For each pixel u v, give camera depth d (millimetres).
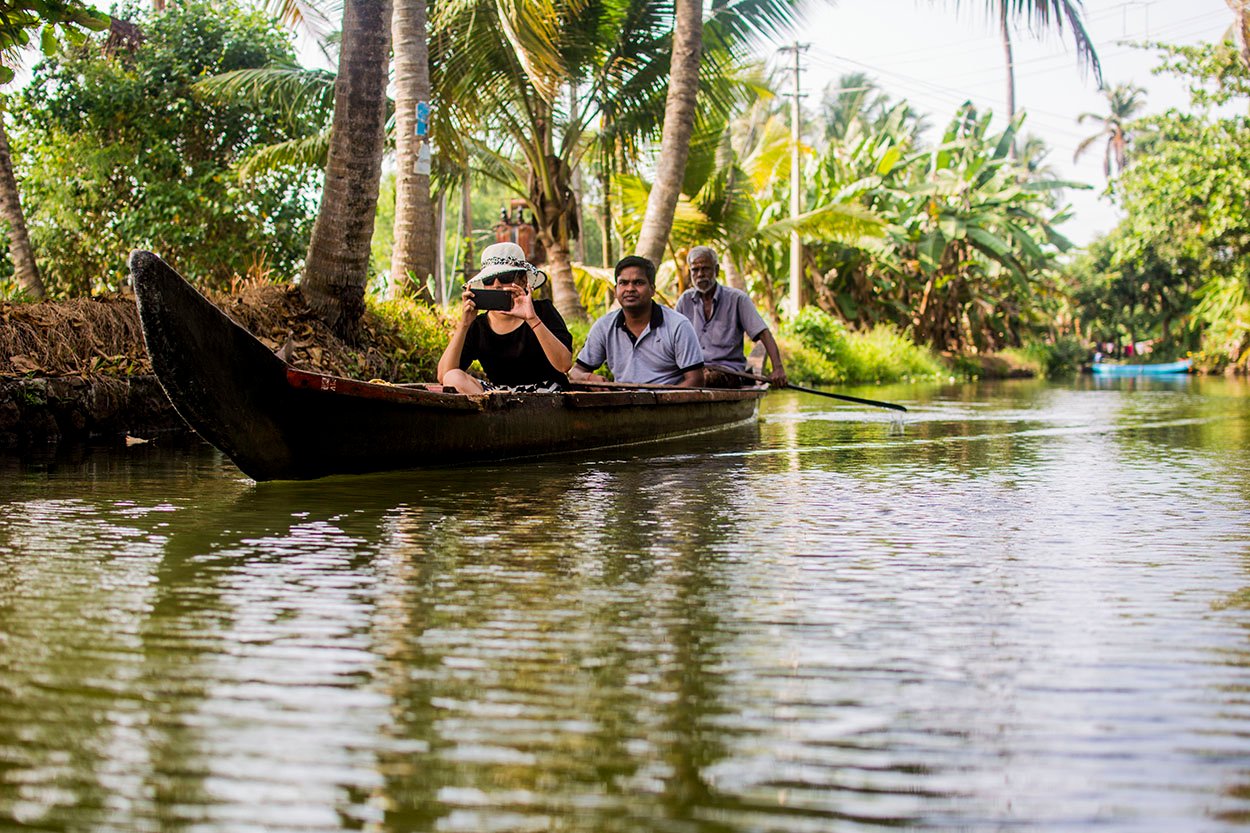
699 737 1932
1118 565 3414
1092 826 1600
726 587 3094
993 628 2648
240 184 14359
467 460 5812
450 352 6133
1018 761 1829
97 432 7973
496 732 1954
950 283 35750
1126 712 2061
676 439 7934
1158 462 6570
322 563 3400
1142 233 30219
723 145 20859
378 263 40625
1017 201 33500
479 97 14555
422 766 1805
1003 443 7914
